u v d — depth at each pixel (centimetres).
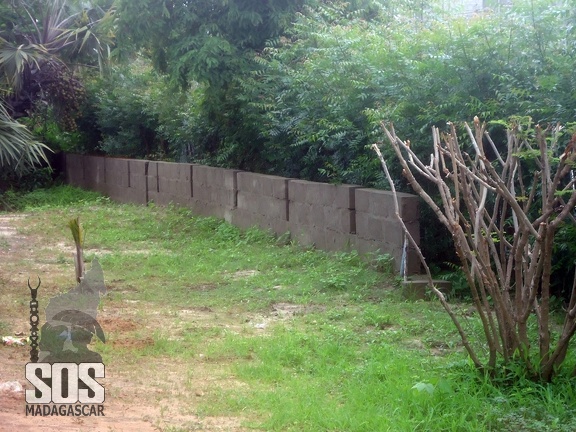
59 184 2461
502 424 523
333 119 1206
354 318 848
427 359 682
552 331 774
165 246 1355
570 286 893
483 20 987
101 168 2203
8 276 1097
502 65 948
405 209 997
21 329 787
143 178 1942
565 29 905
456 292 953
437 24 1070
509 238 906
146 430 513
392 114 1024
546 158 593
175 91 1542
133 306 916
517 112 909
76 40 2091
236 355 707
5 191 2316
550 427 517
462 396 561
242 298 957
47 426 511
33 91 2212
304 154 1377
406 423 520
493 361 602
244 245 1323
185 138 1792
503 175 625
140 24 1448
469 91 962
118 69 2230
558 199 639
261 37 1482
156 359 699
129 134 2192
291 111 1341
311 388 607
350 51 1182
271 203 1371
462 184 597
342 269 1060
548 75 865
